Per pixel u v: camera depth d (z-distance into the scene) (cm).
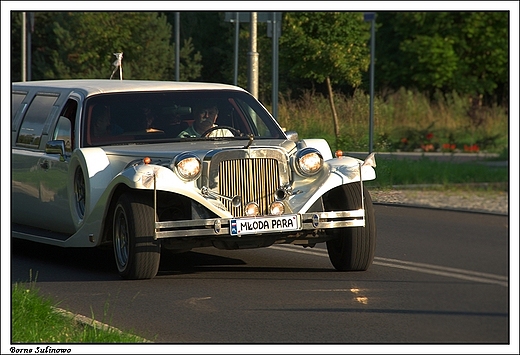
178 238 2514
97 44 8375
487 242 1622
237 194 2517
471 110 2119
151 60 8538
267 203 2531
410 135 2598
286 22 5953
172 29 9369
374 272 2514
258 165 2531
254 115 2972
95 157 2675
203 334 1981
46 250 3225
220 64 9075
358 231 2544
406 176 1977
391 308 2100
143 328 2045
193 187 2492
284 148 2600
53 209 2906
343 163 2580
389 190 2336
